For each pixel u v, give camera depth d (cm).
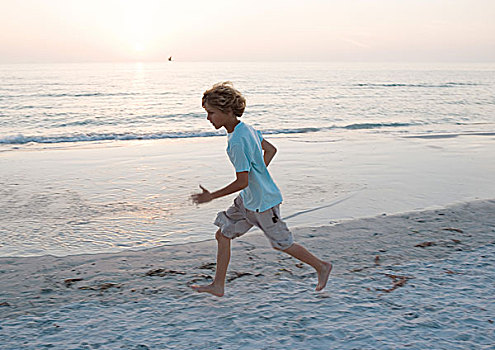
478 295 320
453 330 271
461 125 1706
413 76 8144
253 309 300
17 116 2120
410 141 1178
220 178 754
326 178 743
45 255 408
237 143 268
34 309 299
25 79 5838
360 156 950
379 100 3117
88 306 304
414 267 374
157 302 311
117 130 1675
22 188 673
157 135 1383
